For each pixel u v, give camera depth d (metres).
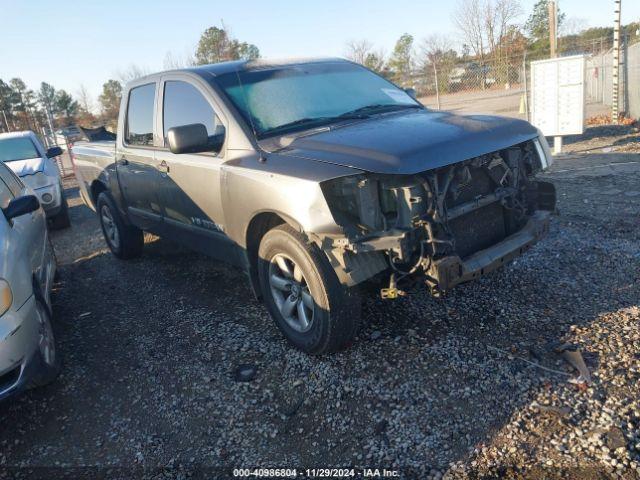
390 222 3.21
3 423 3.48
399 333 3.84
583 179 7.77
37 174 8.82
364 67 5.18
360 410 3.14
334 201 3.24
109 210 6.44
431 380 3.30
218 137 4.14
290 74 4.56
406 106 4.61
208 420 3.25
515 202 3.78
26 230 4.23
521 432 2.80
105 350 4.29
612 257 4.74
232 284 5.34
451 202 3.37
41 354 3.52
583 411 2.89
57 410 3.55
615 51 13.26
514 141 3.62
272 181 3.45
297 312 3.81
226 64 4.61
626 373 3.14
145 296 5.36
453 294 4.33
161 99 4.90
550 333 3.66
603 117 14.43
